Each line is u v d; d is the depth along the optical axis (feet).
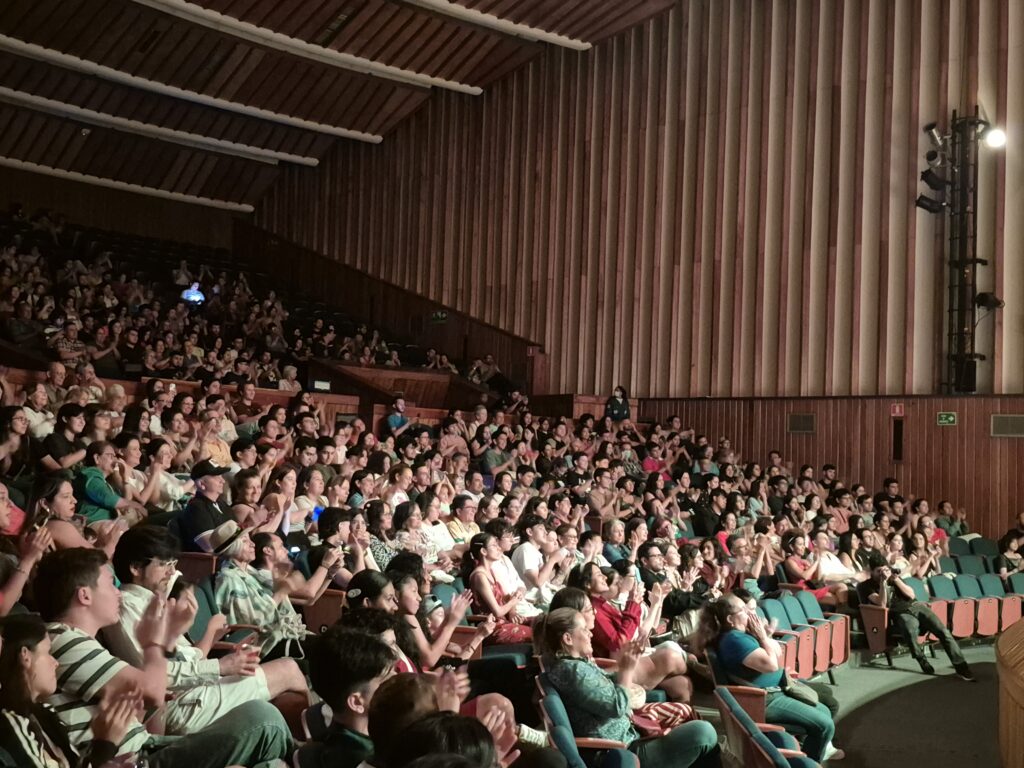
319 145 49.29
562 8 36.88
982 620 23.93
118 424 19.81
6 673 6.63
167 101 44.68
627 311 38.40
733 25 36.32
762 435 34.76
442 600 14.34
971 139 31.55
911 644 21.06
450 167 44.34
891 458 32.24
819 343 34.06
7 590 8.46
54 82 41.73
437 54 40.34
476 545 15.21
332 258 48.88
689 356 36.73
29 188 47.75
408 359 42.04
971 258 31.17
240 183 51.52
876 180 33.27
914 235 32.50
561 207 40.42
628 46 38.78
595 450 31.94
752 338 35.42
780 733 11.44
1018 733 12.74
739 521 25.76
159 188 50.03
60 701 7.43
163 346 30.25
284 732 7.80
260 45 38.96
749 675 13.11
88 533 11.57
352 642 7.08
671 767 10.77
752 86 35.78
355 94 43.42
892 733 16.25
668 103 37.70
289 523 15.48
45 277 37.81
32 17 36.09
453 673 7.95
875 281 33.17
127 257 44.06
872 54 33.53
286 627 11.47
